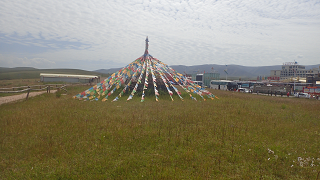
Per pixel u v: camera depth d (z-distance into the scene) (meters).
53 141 7.29
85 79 54.75
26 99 17.05
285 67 109.31
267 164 6.12
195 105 15.48
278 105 18.34
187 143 7.50
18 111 12.08
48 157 6.14
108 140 7.54
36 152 6.41
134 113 12.01
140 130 8.74
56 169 5.45
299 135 9.01
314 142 8.27
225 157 6.50
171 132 8.62
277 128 9.75
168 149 6.91
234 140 7.98
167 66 24.28
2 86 35.66
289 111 15.12
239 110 13.74
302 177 5.51
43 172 5.37
